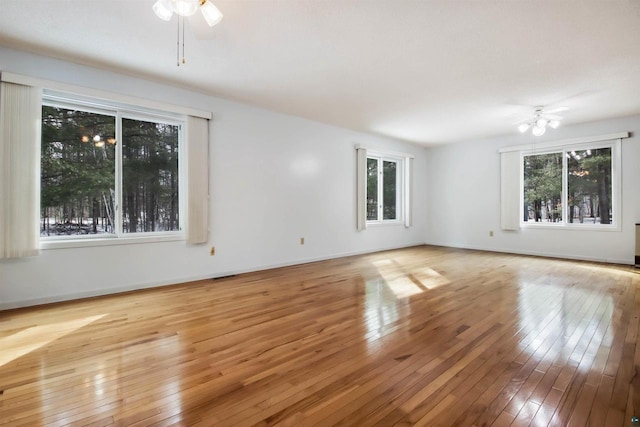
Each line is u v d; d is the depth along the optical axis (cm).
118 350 223
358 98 441
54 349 224
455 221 752
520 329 259
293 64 337
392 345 231
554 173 611
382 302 331
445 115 521
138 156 390
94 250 352
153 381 183
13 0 229
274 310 307
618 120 532
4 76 295
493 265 527
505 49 300
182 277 414
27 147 309
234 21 255
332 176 594
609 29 265
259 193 490
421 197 795
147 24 262
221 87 405
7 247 300
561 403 162
